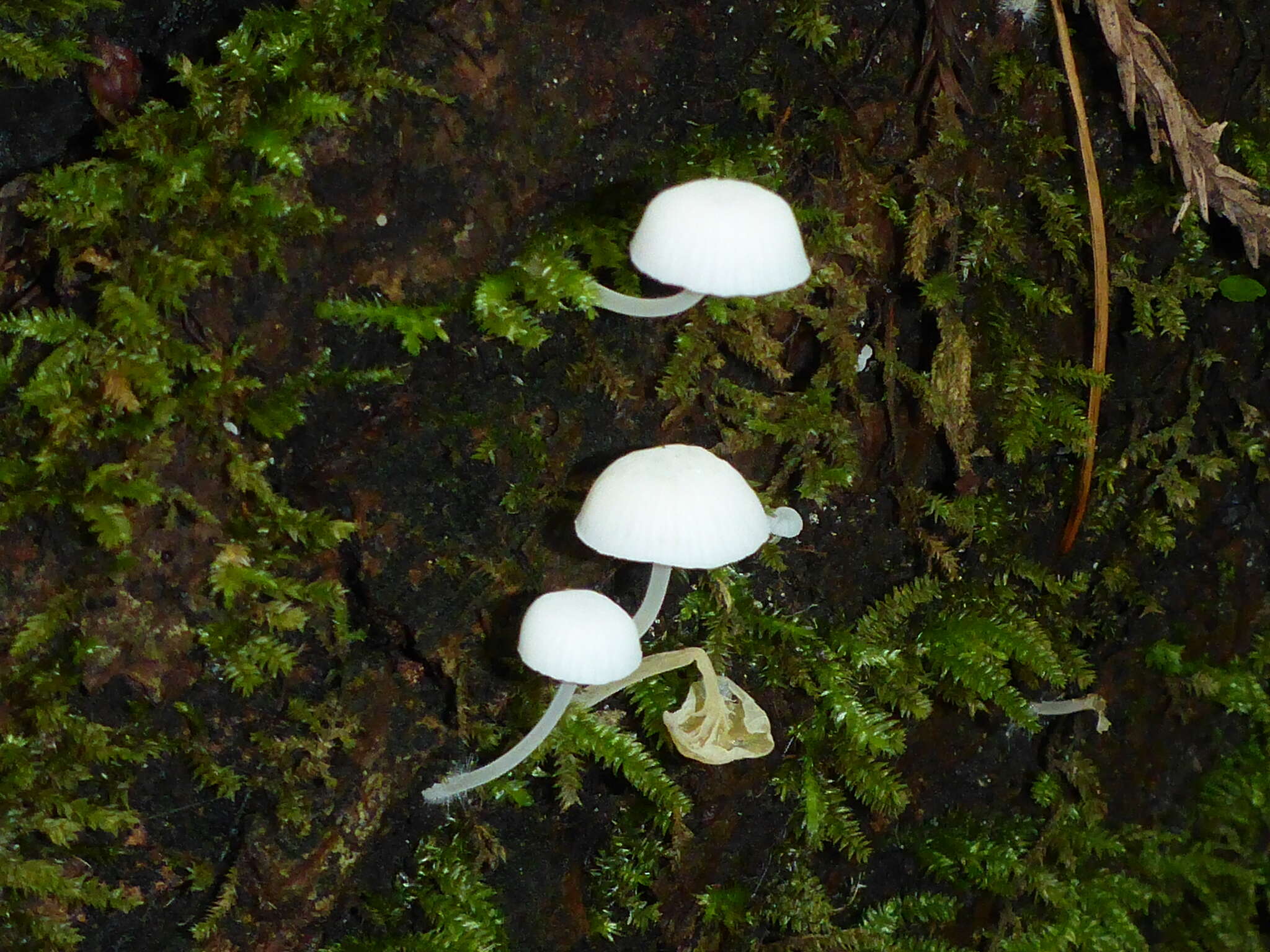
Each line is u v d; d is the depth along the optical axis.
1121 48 0.18
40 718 0.17
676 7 0.17
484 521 0.17
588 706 0.18
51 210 0.16
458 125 0.17
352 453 0.17
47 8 0.16
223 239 0.16
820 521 0.18
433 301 0.17
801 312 0.18
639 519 0.17
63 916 0.17
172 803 0.17
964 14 0.18
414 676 0.17
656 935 0.18
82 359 0.16
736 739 0.18
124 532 0.16
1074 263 0.18
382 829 0.18
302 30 0.16
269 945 0.17
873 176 0.18
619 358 0.17
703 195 0.16
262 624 0.17
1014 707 0.18
